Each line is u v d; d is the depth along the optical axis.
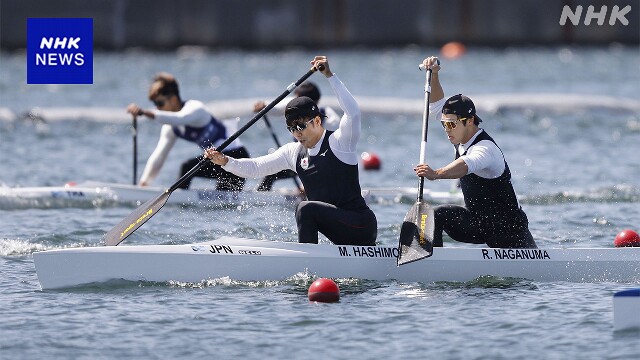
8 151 60.22
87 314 24.81
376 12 172.88
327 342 22.55
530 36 174.38
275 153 28.92
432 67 29.31
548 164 56.09
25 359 21.47
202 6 169.50
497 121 75.62
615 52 166.12
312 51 171.62
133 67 139.75
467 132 27.81
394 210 41.75
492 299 26.31
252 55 165.00
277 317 24.53
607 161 57.03
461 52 164.12
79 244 33.97
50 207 42.31
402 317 24.53
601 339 22.66
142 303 25.80
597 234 36.38
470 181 28.30
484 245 34.28
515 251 28.70
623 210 41.34
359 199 28.47
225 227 37.62
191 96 101.50
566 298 26.47
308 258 28.05
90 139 66.75
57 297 26.47
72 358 21.53
